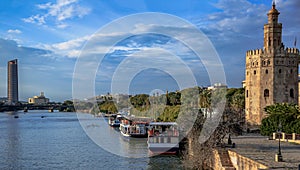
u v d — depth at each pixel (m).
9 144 111.94
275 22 118.38
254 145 68.94
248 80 122.31
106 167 71.31
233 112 90.38
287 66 117.06
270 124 85.44
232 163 58.94
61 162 77.88
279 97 116.12
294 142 74.06
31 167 73.06
